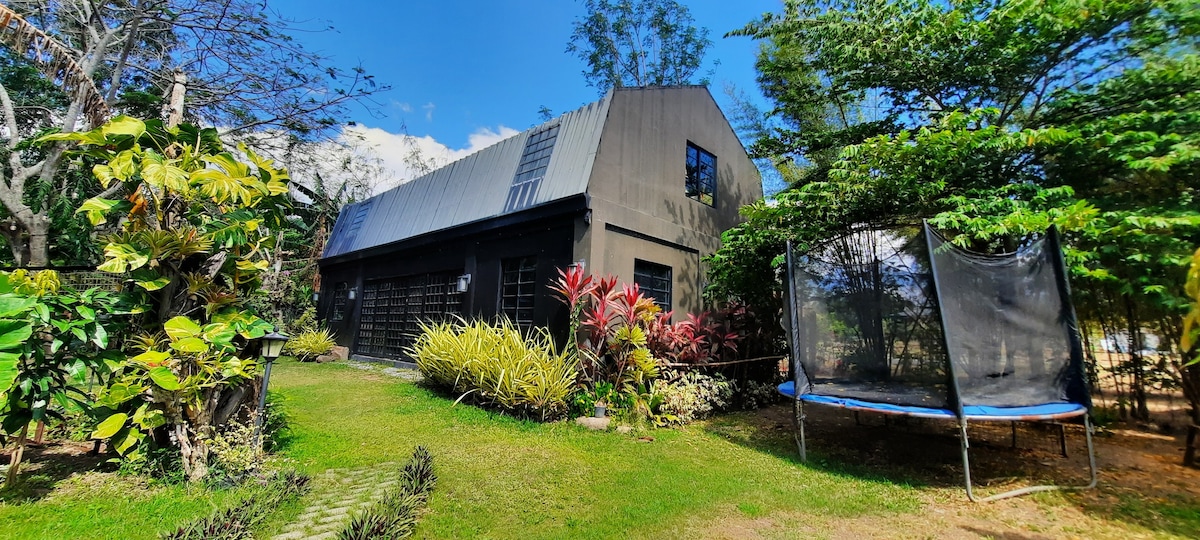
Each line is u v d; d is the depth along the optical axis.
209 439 3.61
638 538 3.00
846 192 6.29
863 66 7.41
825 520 3.37
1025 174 6.24
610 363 6.78
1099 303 6.14
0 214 7.82
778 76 10.52
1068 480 4.28
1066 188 5.27
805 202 6.73
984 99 6.98
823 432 5.99
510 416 6.09
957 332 4.16
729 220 10.62
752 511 3.47
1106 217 4.83
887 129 7.89
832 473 4.39
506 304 8.49
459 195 10.15
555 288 6.89
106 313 3.53
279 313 13.95
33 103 10.45
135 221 3.60
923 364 4.30
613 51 22.03
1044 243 4.73
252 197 3.91
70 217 8.52
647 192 8.48
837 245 5.32
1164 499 3.81
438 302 10.11
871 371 4.75
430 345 7.39
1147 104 5.45
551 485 3.83
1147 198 5.40
